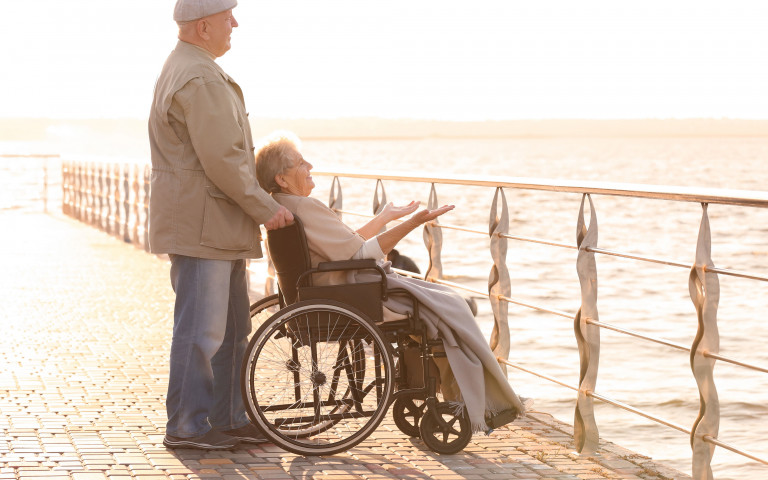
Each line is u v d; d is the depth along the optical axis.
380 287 4.23
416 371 4.51
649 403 9.08
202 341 4.26
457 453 4.34
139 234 13.89
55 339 6.83
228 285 4.33
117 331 7.20
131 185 14.34
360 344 4.39
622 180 90.44
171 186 4.20
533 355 10.89
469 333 4.27
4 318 7.71
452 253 24.86
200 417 4.28
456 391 4.43
